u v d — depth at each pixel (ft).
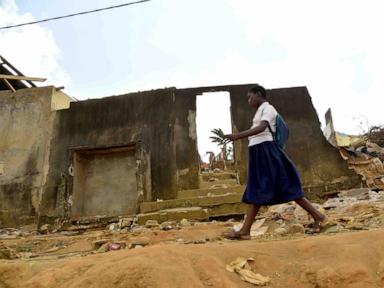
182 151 39.93
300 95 40.47
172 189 36.70
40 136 41.39
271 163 13.19
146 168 37.93
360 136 52.06
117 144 39.50
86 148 39.88
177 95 41.73
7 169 40.75
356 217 18.71
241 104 40.27
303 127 39.24
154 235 19.92
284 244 11.18
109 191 39.93
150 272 8.63
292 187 13.25
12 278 10.52
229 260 10.13
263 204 13.19
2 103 43.37
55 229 37.04
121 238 20.30
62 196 38.42
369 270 9.14
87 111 41.37
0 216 39.22
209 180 44.75
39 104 42.70
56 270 10.14
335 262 9.66
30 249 22.36
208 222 28.89
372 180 38.14
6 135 42.09
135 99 40.81
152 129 39.32
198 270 9.21
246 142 39.04
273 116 13.66
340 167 37.50
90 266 9.96
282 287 9.21
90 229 35.50
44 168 40.06
